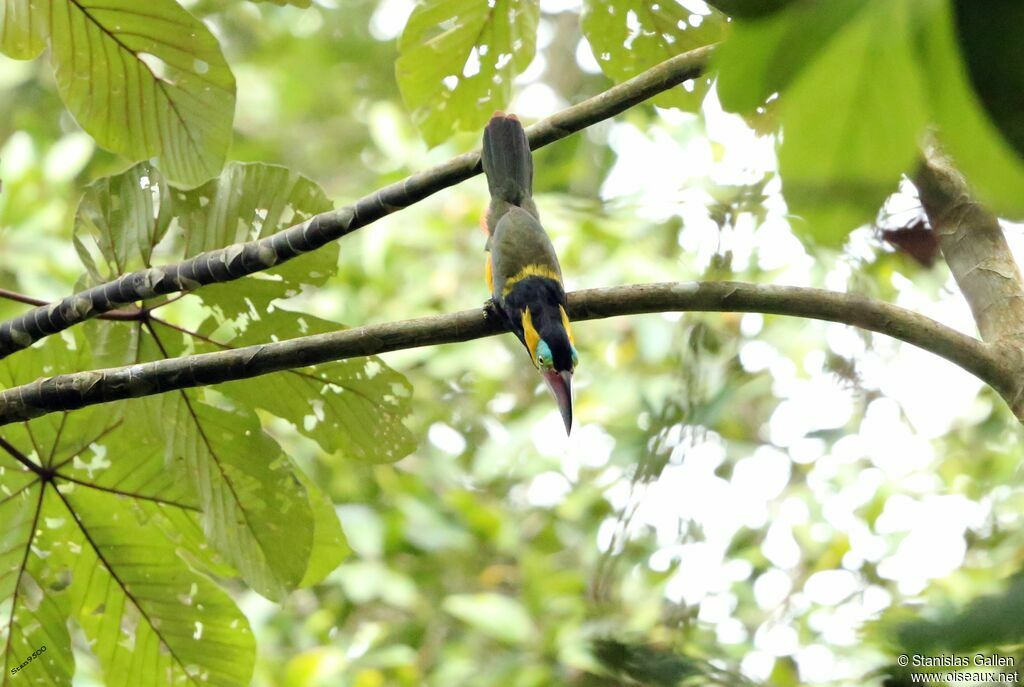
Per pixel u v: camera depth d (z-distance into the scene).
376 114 17.95
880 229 6.84
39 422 7.89
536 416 16.41
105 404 7.93
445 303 16.47
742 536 14.94
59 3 8.02
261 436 8.22
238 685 8.63
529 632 13.80
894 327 6.70
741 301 6.74
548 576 14.78
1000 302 6.88
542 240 9.70
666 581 10.77
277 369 6.95
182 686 8.66
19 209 16.14
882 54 1.96
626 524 9.50
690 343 10.07
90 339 7.87
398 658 14.39
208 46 8.29
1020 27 1.86
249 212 7.95
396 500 16.14
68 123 22.69
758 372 14.40
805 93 2.02
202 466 8.23
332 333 6.94
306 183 7.93
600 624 10.52
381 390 8.25
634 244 15.45
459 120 9.88
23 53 8.32
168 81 8.48
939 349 6.72
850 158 2.04
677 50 9.28
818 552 14.62
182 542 8.66
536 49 9.34
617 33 9.24
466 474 18.02
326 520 8.83
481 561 16.52
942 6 1.91
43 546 8.27
